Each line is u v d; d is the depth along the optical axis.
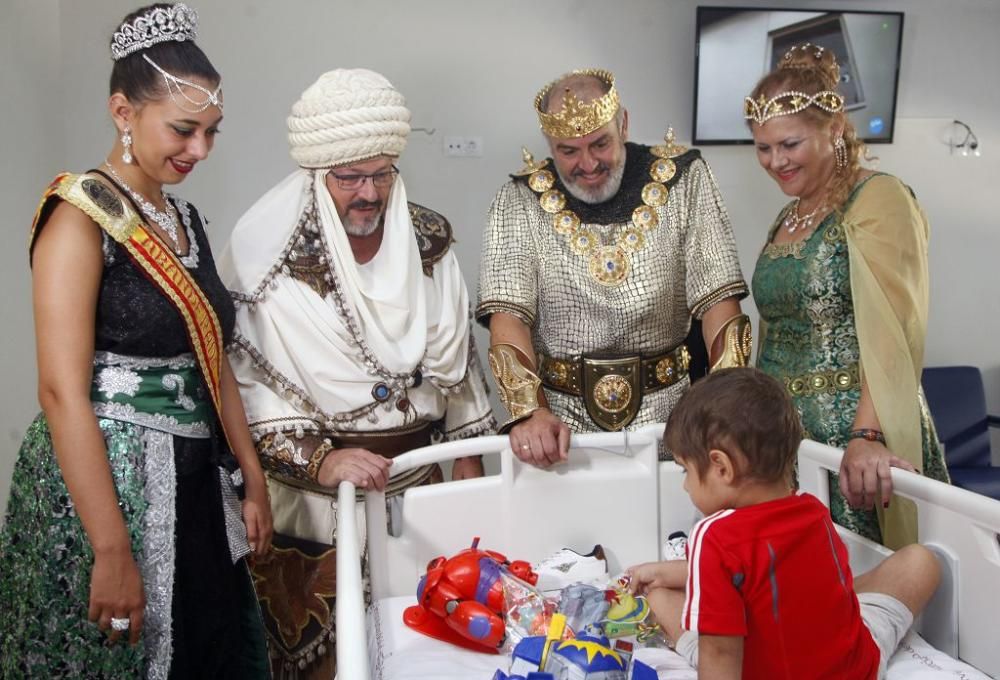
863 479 1.64
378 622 1.58
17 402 2.72
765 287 2.07
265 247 1.85
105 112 3.07
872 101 3.46
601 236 2.03
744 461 1.23
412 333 1.88
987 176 3.65
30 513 1.53
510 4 3.25
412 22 3.21
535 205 2.08
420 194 3.29
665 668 1.39
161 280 1.52
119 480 1.49
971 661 1.46
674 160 2.10
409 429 1.91
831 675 1.22
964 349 3.77
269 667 1.77
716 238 2.04
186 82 1.48
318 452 1.77
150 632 1.53
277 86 3.15
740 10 3.30
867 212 1.88
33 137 2.84
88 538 1.48
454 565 1.52
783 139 1.93
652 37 3.34
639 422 2.04
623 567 1.86
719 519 1.21
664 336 2.06
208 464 1.65
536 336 2.12
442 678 1.37
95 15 3.04
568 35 3.30
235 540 1.68
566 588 1.53
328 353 1.83
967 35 3.54
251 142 3.16
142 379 1.53
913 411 1.79
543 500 1.82
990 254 3.71
